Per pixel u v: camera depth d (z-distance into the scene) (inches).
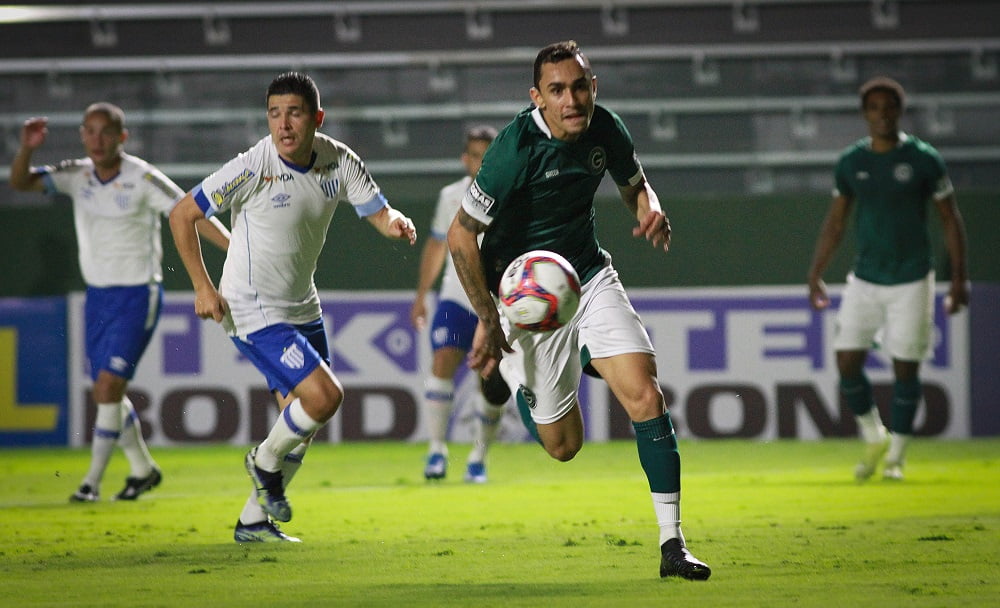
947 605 408.8
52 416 1359.5
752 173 1723.7
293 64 1776.6
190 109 1768.0
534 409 540.7
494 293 539.5
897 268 956.0
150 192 839.7
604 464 1122.7
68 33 1857.8
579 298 490.0
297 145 570.3
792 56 1782.7
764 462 1127.6
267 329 589.6
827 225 1019.9
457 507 779.4
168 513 768.3
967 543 583.8
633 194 547.5
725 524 676.1
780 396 1363.2
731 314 1369.3
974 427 1360.7
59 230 1364.4
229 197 582.2
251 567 524.7
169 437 1348.4
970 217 1371.8
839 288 1371.8
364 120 1737.2
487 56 1776.6
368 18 1866.4
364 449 1302.9
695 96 1784.0
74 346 1360.7
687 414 1364.4
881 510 746.2
